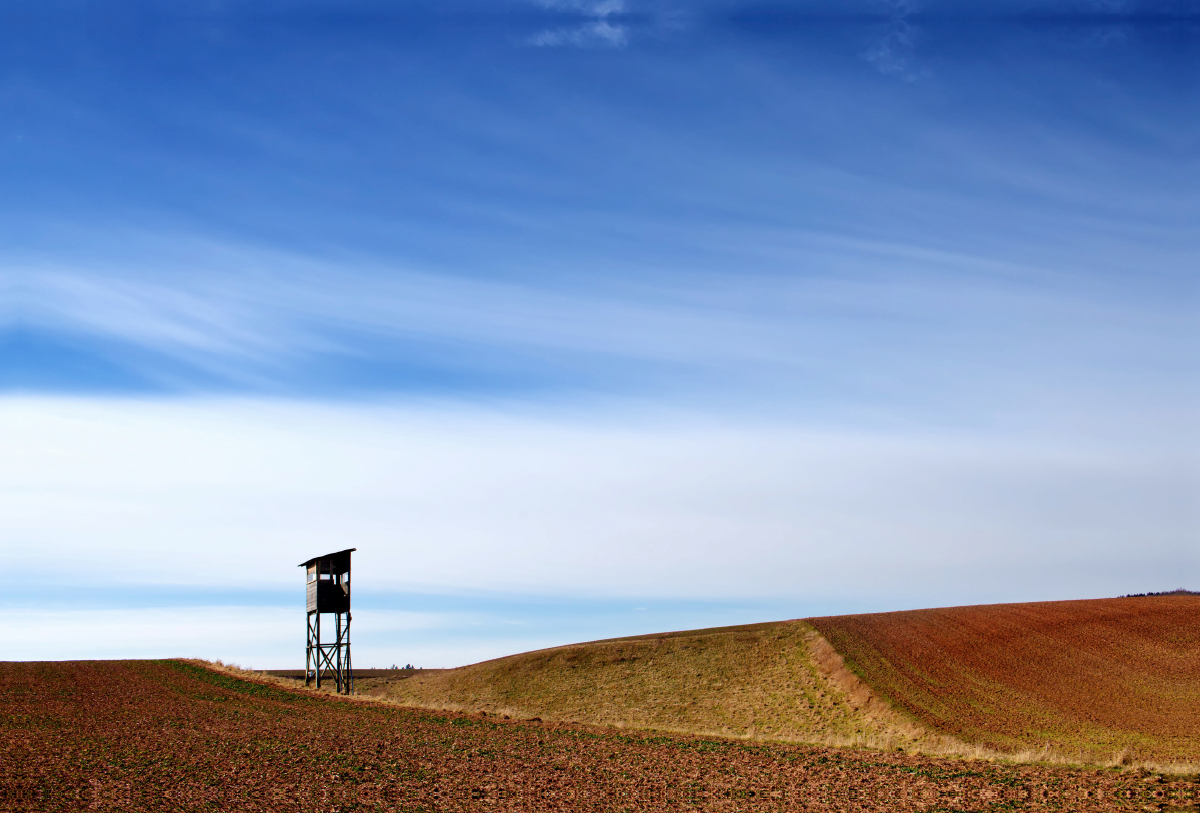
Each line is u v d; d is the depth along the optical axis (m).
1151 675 48.81
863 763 25.59
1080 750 34.19
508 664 69.06
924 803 20.05
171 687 50.25
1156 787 19.92
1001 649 56.59
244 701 44.75
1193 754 32.81
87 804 20.09
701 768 25.33
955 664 53.84
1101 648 54.88
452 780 23.77
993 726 40.97
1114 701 44.53
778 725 46.38
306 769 25.11
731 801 21.09
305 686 53.44
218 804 20.50
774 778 23.67
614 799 21.48
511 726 35.72
